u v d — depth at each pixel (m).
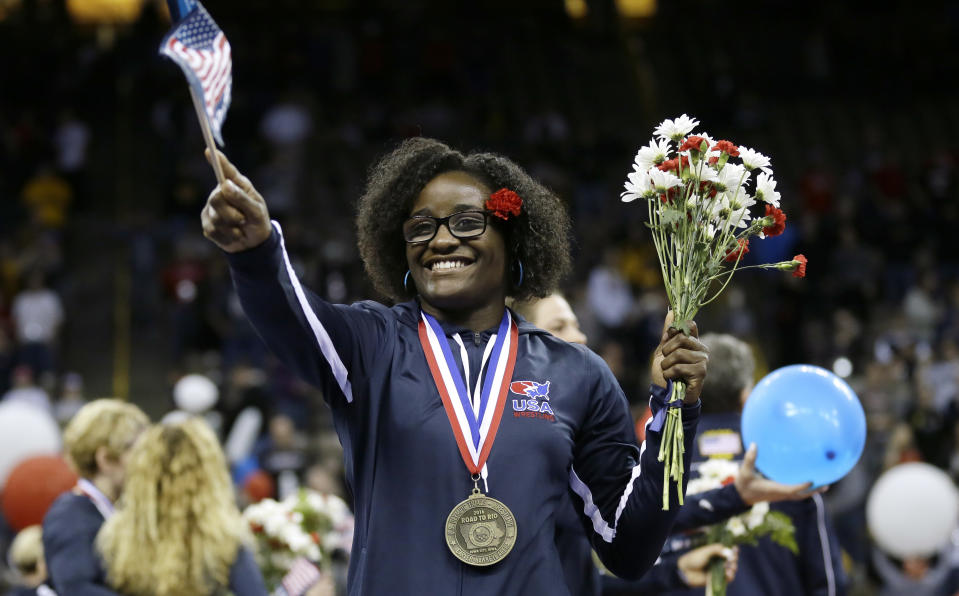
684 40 41.25
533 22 40.81
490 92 37.47
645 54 40.75
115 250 30.75
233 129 33.19
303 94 35.19
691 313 4.52
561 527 4.79
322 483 14.90
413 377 4.40
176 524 6.29
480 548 4.13
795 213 31.84
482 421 4.34
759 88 39.34
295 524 7.77
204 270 26.50
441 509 4.19
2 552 13.73
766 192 4.69
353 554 4.31
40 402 21.72
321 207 31.78
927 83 39.62
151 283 28.67
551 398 4.45
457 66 37.44
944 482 12.85
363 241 4.90
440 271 4.57
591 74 39.53
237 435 18.77
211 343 24.81
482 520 4.15
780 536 6.38
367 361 4.40
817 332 26.17
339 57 37.12
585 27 41.59
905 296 28.44
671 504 4.42
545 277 4.89
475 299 4.60
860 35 41.09
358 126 34.97
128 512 6.32
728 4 42.34
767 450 6.02
